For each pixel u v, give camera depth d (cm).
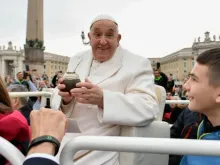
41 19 2578
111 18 222
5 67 8319
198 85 142
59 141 102
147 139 93
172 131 235
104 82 219
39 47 2559
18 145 139
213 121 147
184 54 9562
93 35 225
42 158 92
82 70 240
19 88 452
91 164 191
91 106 209
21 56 8281
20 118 139
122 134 206
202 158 139
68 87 192
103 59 229
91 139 96
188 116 218
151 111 200
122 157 197
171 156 236
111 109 190
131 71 220
